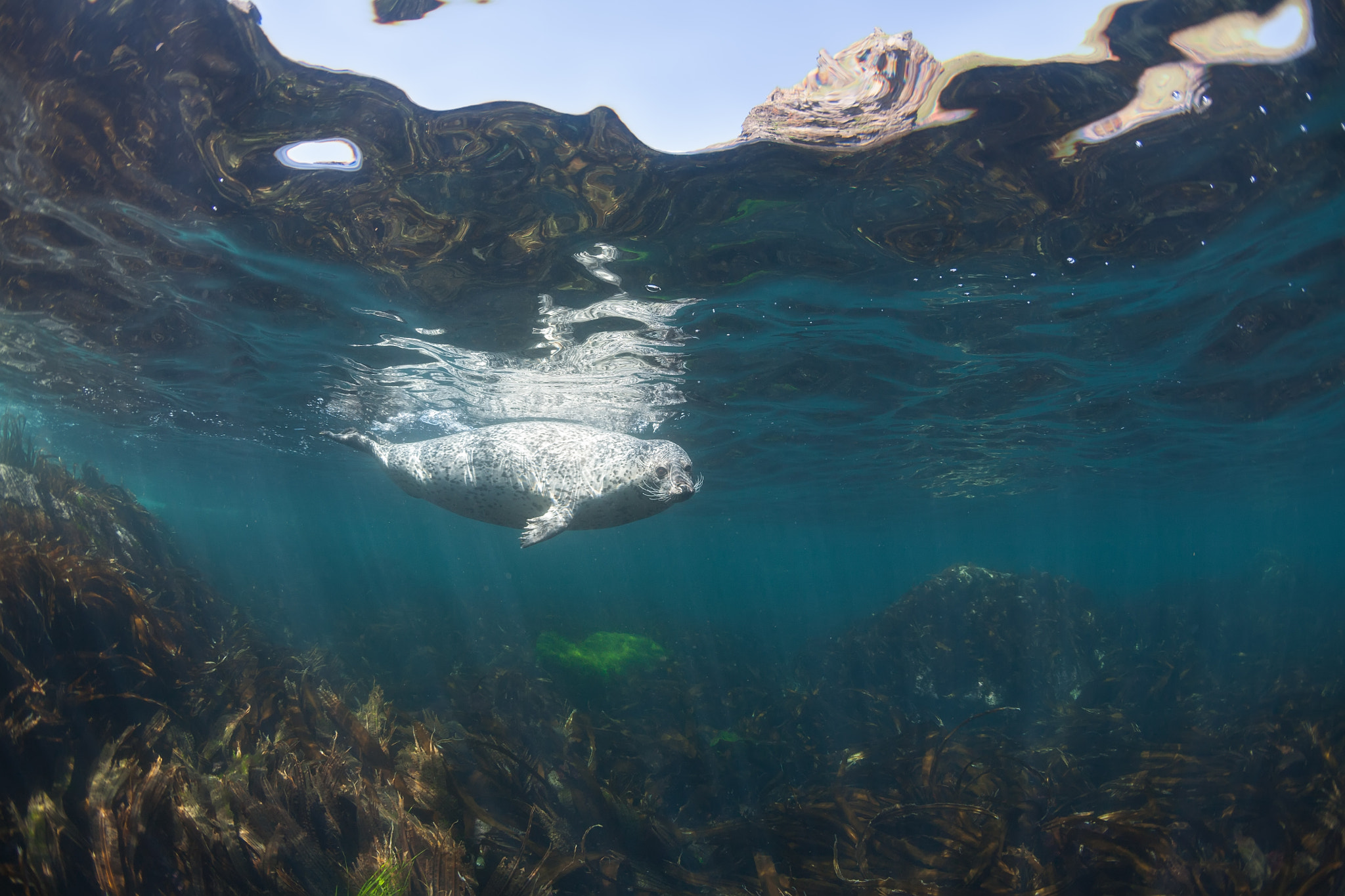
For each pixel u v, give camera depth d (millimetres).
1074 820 5457
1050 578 16172
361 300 8641
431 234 6914
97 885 3662
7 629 5035
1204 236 6902
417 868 3822
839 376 11414
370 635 14867
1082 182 5984
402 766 5270
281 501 39688
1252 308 8828
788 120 5176
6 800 3818
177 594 9508
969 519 33250
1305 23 4320
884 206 6324
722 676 15242
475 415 14625
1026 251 7160
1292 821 5887
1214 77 4828
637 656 12938
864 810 6531
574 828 5492
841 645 16750
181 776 4348
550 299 8359
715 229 6727
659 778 8180
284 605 17656
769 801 7543
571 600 26391
